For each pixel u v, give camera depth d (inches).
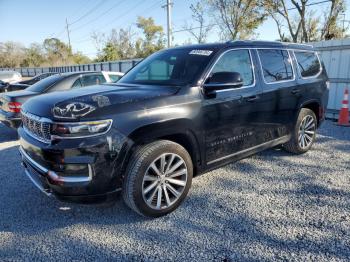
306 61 192.2
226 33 1154.7
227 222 117.6
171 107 117.9
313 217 119.9
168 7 989.8
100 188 105.3
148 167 113.7
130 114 108.0
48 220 121.6
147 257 98.2
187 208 129.0
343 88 326.0
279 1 1075.3
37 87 268.4
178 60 146.1
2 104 253.9
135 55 2150.6
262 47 161.2
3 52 3181.6
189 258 97.3
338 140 234.4
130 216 123.6
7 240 108.3
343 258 95.3
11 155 211.5
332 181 154.6
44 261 97.0
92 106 105.0
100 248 103.2
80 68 1103.6
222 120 136.1
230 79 124.5
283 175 163.3
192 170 130.0
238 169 172.7
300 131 190.9
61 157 100.0
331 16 1007.0
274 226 114.1
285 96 169.3
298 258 95.8
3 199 140.0
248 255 98.0
